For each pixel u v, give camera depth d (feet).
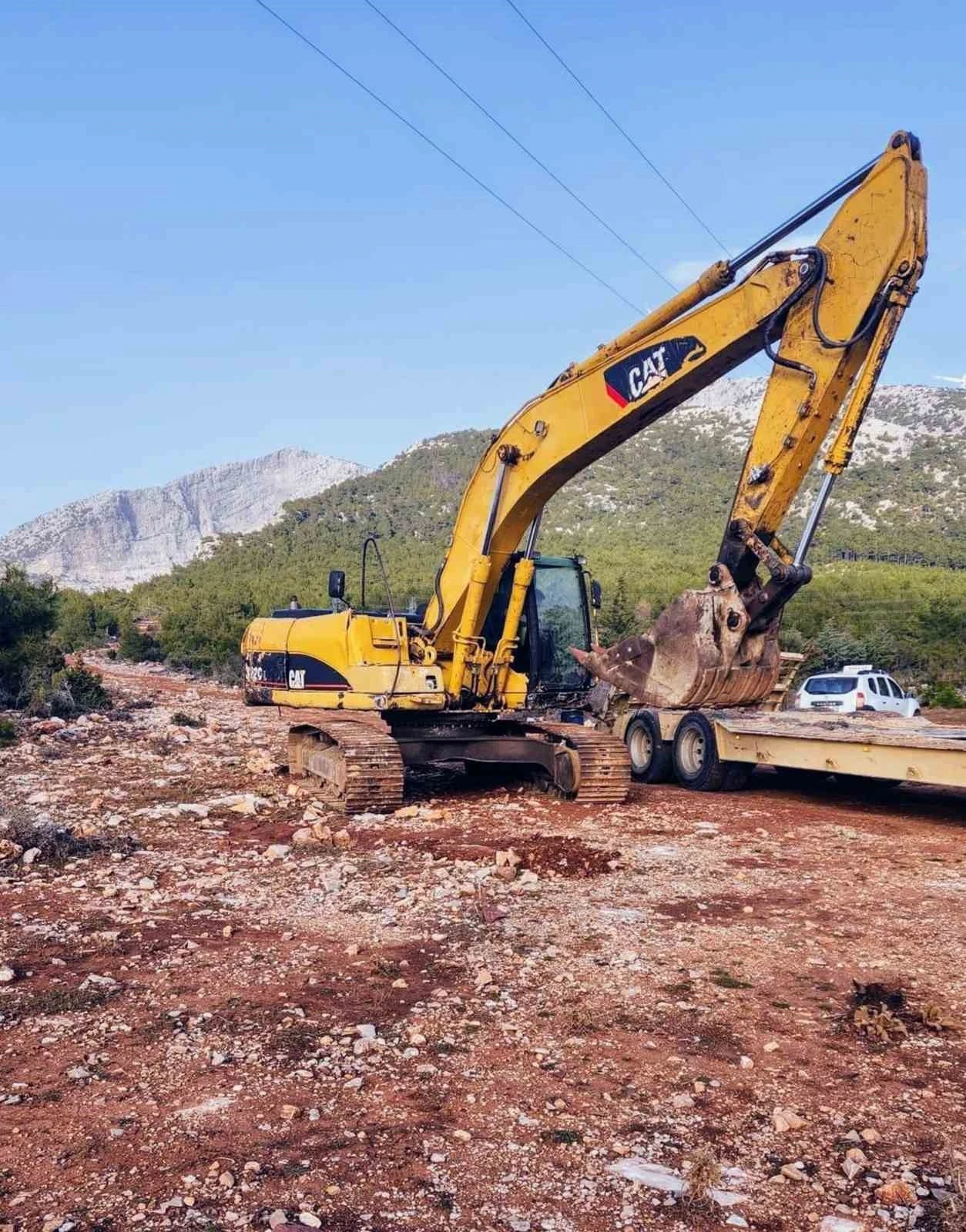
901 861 32.86
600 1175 14.23
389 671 41.81
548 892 28.53
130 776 48.06
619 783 42.27
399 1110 16.06
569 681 46.96
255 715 80.79
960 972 22.08
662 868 31.45
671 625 43.65
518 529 42.45
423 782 48.73
